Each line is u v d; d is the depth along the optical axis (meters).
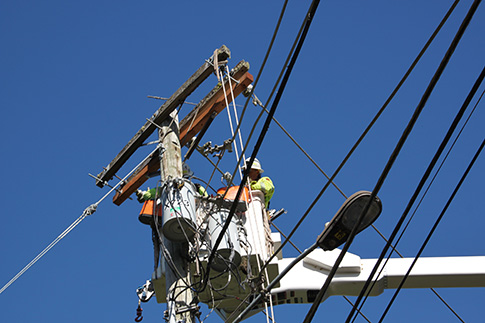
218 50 15.09
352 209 10.13
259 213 14.76
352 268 16.41
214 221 13.14
